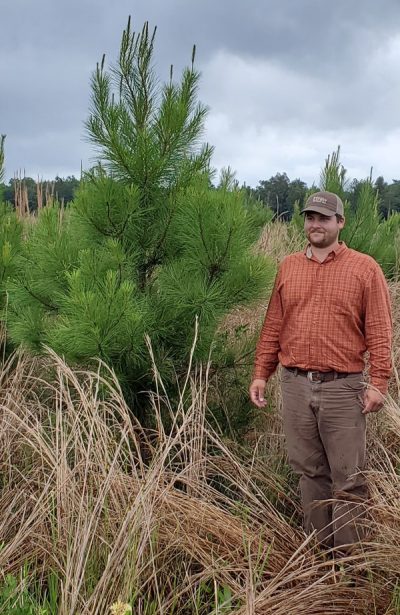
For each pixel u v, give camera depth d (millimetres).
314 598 3219
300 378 3742
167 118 4156
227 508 3982
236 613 2980
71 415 3828
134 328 3865
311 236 3646
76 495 3482
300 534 3842
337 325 3613
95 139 4223
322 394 3660
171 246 4344
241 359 4512
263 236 7684
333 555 3674
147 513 3268
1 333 5031
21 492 3646
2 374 4727
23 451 4137
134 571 3031
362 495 3734
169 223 4238
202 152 4406
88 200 4125
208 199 3988
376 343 3617
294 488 4469
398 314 6137
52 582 3010
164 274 4219
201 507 3629
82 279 3936
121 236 4254
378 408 3637
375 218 5898
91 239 4281
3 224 5207
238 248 4047
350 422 3660
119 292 3785
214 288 4098
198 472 3959
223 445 4336
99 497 3271
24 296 4312
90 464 3555
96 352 3902
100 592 2934
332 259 3674
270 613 3090
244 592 3150
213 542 3582
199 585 3295
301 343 3684
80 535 3164
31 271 4355
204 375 4477
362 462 3740
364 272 3617
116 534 3236
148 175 4215
